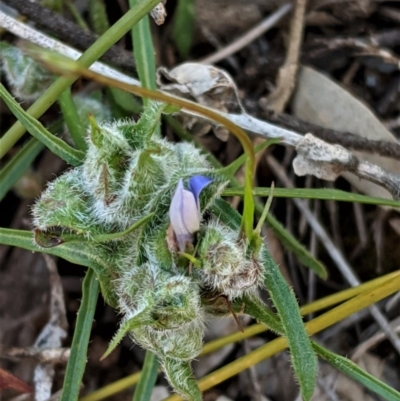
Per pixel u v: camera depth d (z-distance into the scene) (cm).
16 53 9
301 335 7
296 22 10
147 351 9
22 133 8
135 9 8
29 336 10
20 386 10
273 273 7
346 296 9
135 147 7
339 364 8
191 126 10
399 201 8
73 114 9
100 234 7
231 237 6
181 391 7
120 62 10
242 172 10
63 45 9
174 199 6
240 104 9
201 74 9
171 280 6
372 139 10
